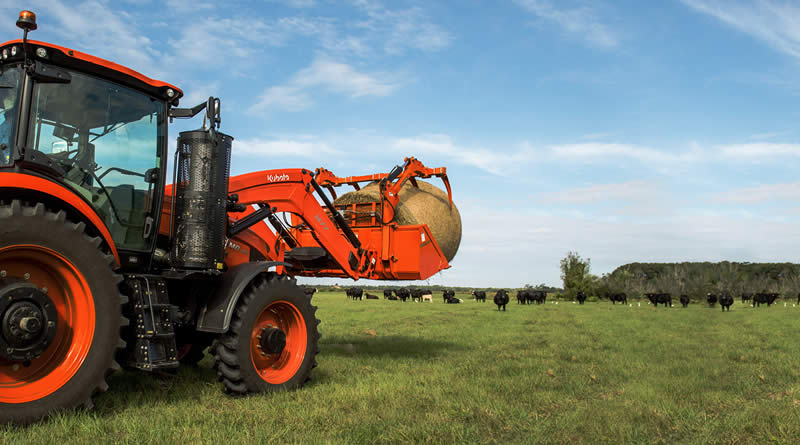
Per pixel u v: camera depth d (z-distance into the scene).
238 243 6.89
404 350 10.48
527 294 50.31
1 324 4.03
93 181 4.95
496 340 12.97
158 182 5.45
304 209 7.73
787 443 4.30
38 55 4.48
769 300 52.16
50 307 4.30
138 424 4.21
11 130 4.38
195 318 5.86
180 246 5.45
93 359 4.43
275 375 6.09
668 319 23.69
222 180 5.77
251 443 3.89
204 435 4.05
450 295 53.31
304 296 6.44
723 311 35.53
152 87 5.40
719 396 6.39
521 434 4.56
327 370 7.52
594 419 5.02
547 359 9.45
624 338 13.84
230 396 5.64
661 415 5.23
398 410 5.14
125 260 5.21
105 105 5.06
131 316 4.91
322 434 4.21
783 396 6.55
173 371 6.78
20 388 4.13
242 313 5.67
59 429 3.96
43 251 4.23
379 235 9.18
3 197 4.33
